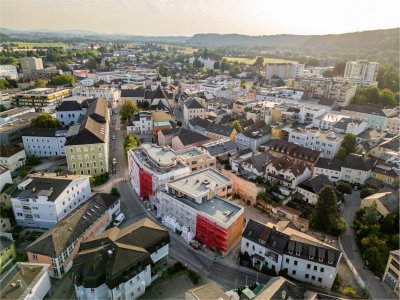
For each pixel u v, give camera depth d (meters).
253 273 82.19
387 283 79.75
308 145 157.12
